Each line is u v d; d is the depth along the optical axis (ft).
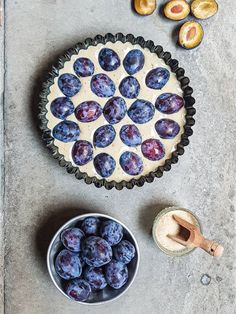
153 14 1.86
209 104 1.93
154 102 1.77
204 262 1.93
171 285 1.90
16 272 1.76
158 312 1.88
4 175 1.75
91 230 1.67
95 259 1.61
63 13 1.79
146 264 1.87
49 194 1.78
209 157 1.93
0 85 1.71
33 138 1.77
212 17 1.93
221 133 1.94
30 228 1.77
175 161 1.79
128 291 1.85
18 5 1.75
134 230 1.85
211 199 1.93
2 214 1.74
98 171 1.73
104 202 1.82
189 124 1.80
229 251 1.95
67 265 1.63
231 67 1.94
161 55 1.77
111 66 1.72
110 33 1.75
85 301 1.66
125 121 1.75
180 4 1.83
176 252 1.82
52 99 1.68
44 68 1.77
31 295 1.77
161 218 1.81
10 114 1.75
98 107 1.71
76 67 1.69
